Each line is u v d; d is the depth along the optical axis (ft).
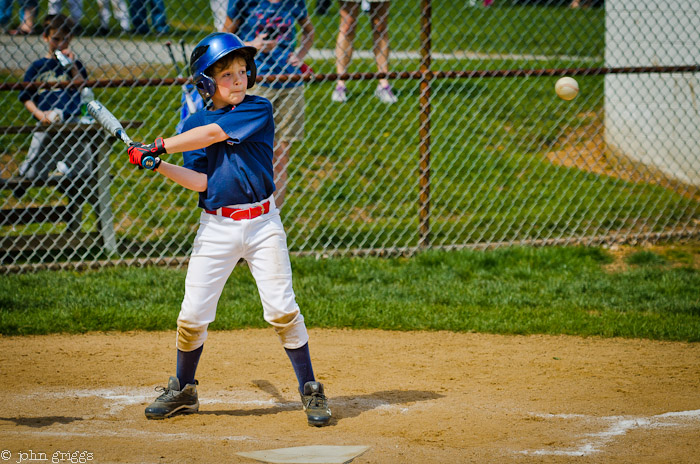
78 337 58.29
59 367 50.90
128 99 112.47
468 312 65.21
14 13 157.17
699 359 54.49
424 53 79.92
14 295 65.10
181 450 36.09
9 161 91.25
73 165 77.10
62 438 37.73
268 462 34.37
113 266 74.54
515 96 129.49
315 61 142.82
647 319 63.36
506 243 83.71
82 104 80.12
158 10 150.82
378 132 110.63
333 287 70.90
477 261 79.00
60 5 143.64
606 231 88.17
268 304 39.99
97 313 61.77
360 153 104.32
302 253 79.25
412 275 75.25
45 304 64.08
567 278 75.31
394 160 103.76
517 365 52.80
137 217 85.46
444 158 106.22
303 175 93.45
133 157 37.01
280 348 56.39
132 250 79.05
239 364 52.42
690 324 62.08
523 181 102.99
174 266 75.66
